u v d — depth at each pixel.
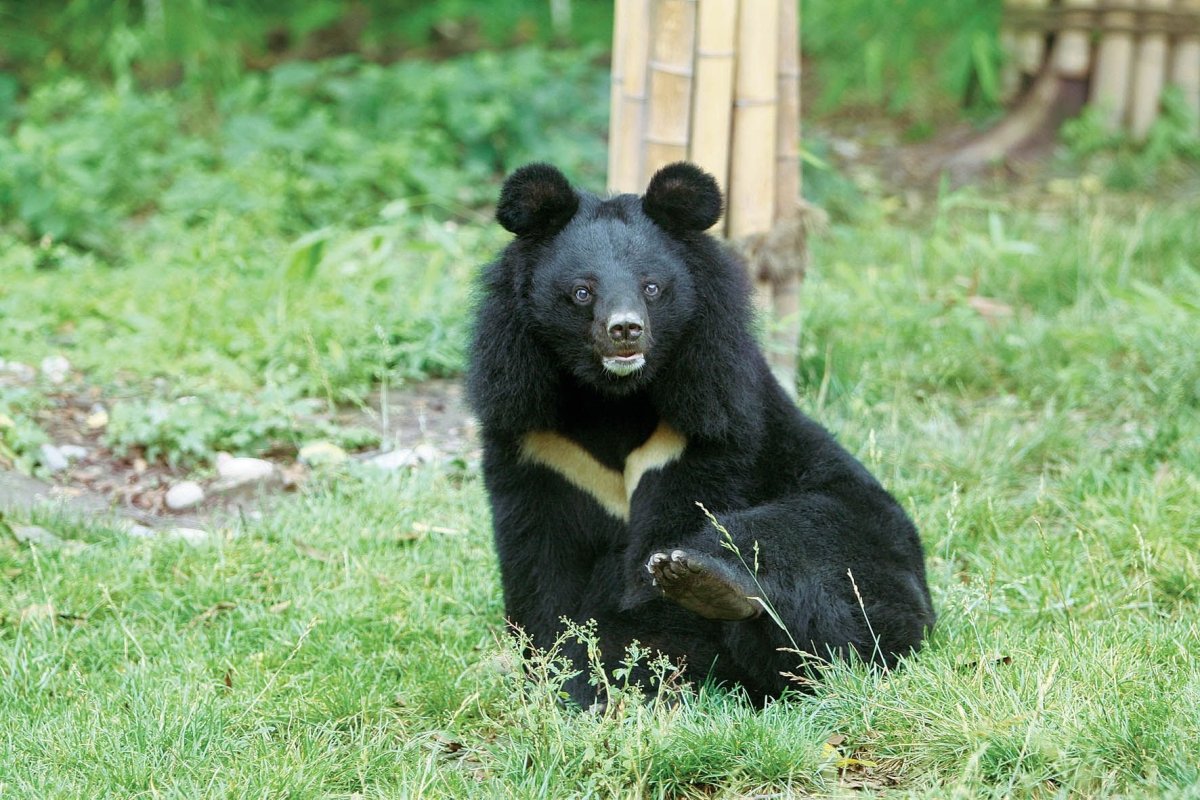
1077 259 15.02
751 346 7.93
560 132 20.38
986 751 6.65
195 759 7.08
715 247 7.95
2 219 17.20
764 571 7.48
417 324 13.73
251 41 24.61
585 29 24.94
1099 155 20.03
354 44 25.31
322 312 13.84
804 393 12.16
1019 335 13.32
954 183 19.88
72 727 7.32
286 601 9.09
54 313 14.57
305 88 22.06
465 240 16.20
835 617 7.59
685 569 6.90
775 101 11.59
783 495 8.06
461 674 8.09
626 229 7.72
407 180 19.03
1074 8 20.20
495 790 6.74
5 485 10.89
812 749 6.90
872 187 19.44
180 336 13.59
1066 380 12.28
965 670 7.66
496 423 7.82
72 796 6.64
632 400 7.89
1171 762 6.38
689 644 7.95
